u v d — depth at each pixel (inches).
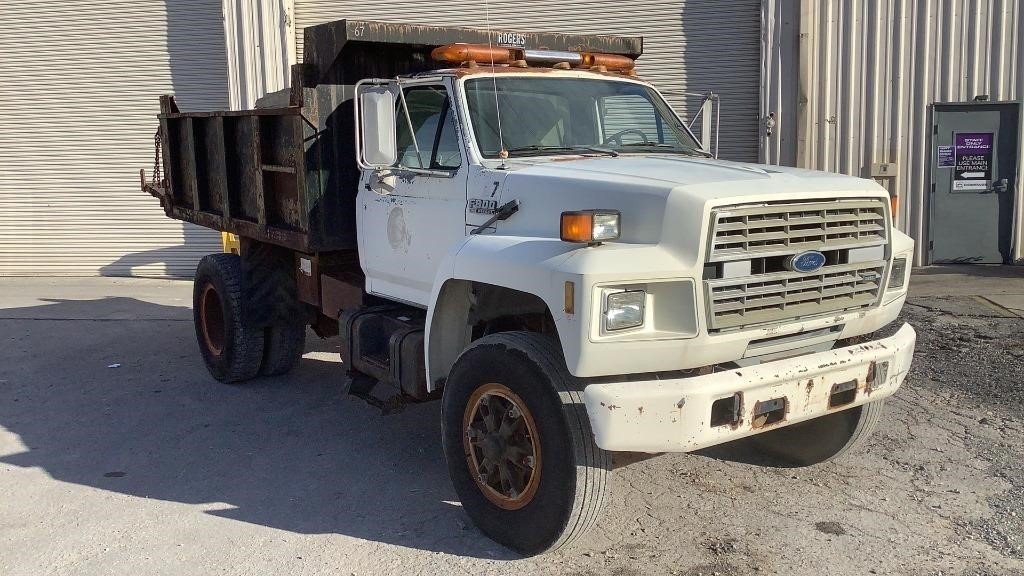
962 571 145.6
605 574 147.1
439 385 170.9
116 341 338.6
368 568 151.1
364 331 200.1
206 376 285.7
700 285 134.9
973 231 448.1
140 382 278.8
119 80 524.1
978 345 286.2
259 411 246.4
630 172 153.1
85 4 519.5
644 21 463.5
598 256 133.4
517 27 479.2
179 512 176.7
